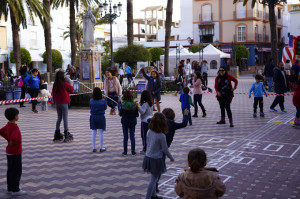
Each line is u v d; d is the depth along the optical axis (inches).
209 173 118.2
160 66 1027.3
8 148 185.9
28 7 909.2
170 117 193.8
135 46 1197.1
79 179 214.8
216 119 433.7
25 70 581.9
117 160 257.6
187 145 299.3
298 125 368.5
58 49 1732.3
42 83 548.1
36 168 238.2
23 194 189.2
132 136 269.6
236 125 390.3
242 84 987.3
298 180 208.2
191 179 117.5
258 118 435.5
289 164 241.4
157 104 453.4
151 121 172.4
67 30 1808.6
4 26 1391.5
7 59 1413.6
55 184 206.1
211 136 334.3
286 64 748.0
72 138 323.9
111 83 461.4
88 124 413.4
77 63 1646.2
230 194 186.7
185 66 852.0
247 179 211.2
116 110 495.5
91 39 597.6
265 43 1978.3
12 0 817.5
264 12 1990.7
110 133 355.9
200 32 1995.6
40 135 350.0
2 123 423.5
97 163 249.9
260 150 280.4
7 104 628.4
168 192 192.5
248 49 1860.2
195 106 452.1
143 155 271.6
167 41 1022.4
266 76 746.2
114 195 187.6
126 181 210.7
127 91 267.7
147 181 210.5
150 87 448.1
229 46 1929.1
